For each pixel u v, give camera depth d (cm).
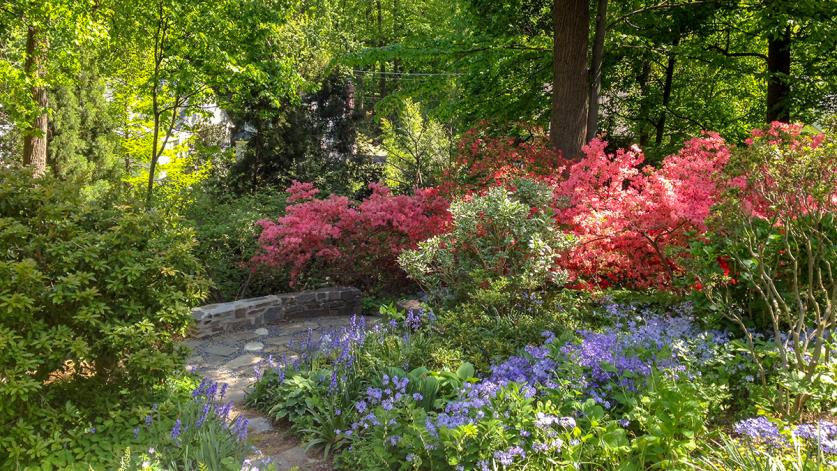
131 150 1748
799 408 375
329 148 1619
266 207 1103
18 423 354
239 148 1504
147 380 400
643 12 1170
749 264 406
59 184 429
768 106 1173
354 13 2878
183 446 370
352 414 428
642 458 323
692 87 1496
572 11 950
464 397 386
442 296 616
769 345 417
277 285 959
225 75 1205
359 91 2270
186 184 1499
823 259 395
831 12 1002
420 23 2744
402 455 357
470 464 329
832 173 378
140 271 407
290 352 657
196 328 705
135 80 1497
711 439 356
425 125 1816
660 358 399
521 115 1384
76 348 369
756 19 1192
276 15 1262
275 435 442
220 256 925
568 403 371
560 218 646
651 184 634
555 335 489
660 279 604
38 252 406
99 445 382
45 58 1200
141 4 1116
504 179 809
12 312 358
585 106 975
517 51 1272
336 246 947
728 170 406
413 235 895
